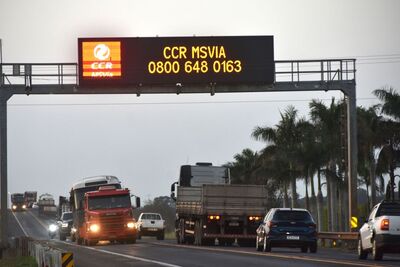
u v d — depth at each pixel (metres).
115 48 54.16
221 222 52.69
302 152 74.56
